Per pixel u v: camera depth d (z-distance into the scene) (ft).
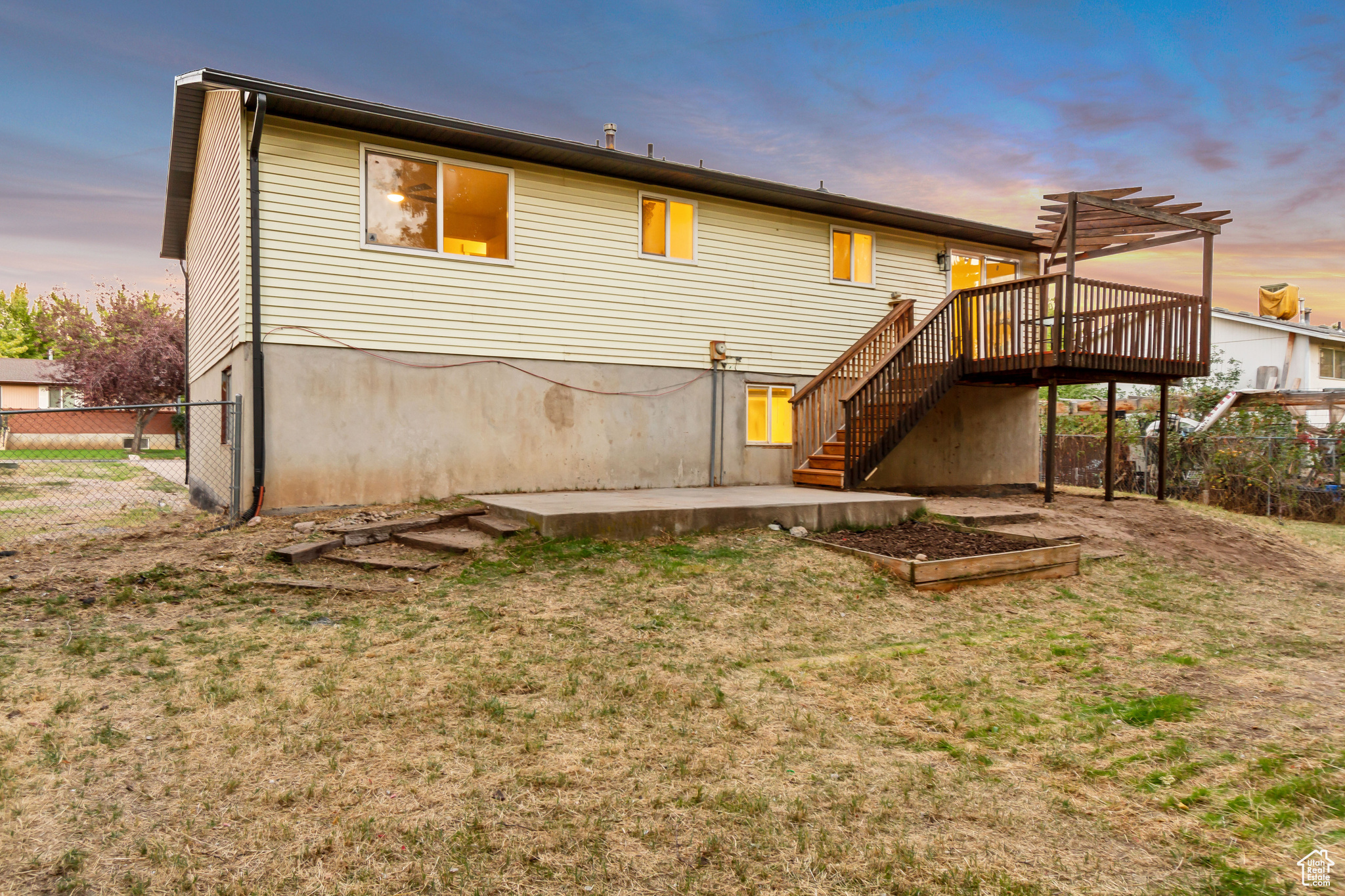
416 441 32.60
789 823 10.32
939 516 34.06
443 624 18.61
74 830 9.61
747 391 42.50
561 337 36.40
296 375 29.99
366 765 11.57
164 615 18.71
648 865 9.23
